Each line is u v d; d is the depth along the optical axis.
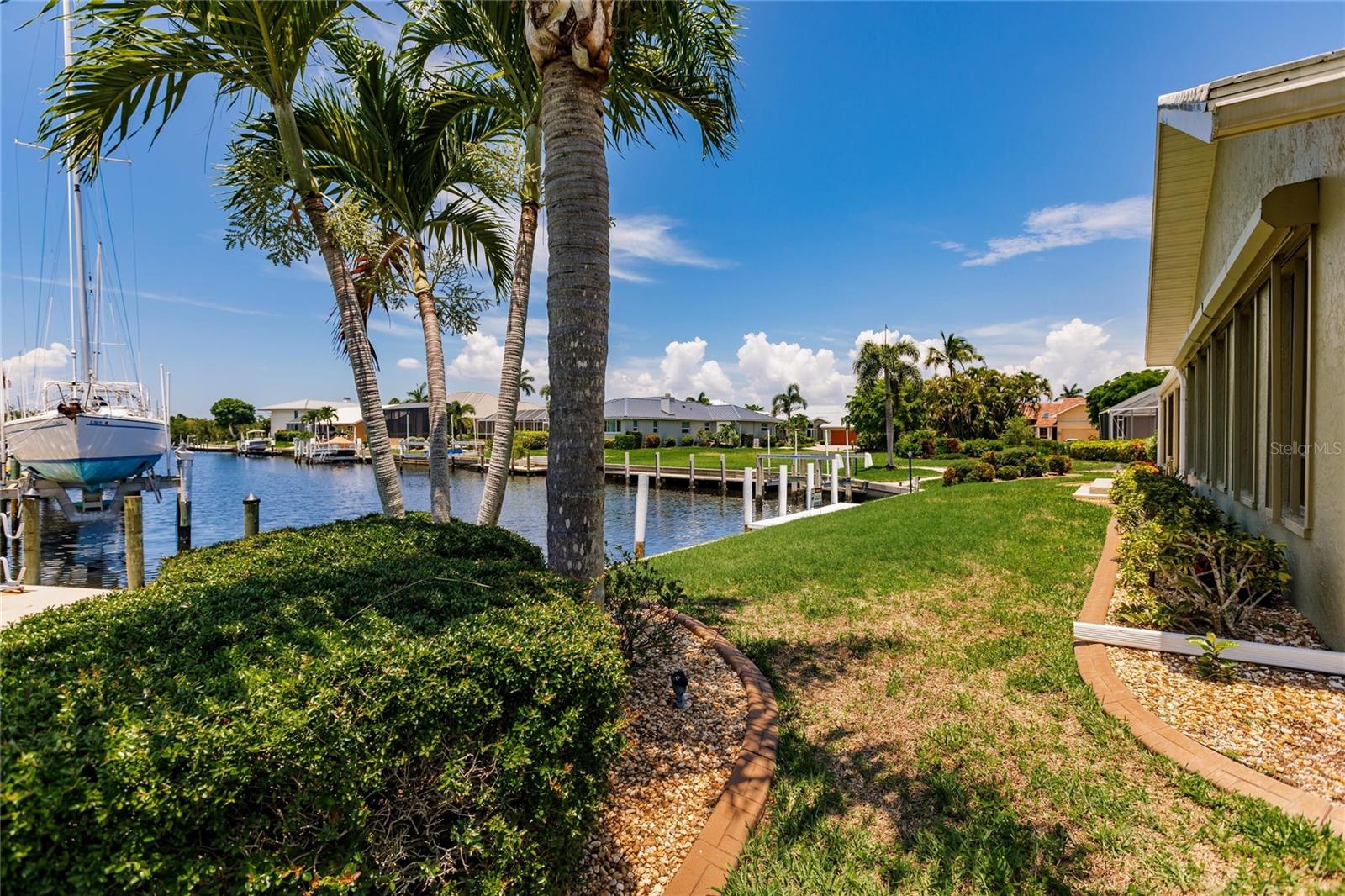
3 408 20.33
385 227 6.70
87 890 1.36
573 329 3.67
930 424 46.34
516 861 1.98
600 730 2.24
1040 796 2.75
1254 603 4.12
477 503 27.39
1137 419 34.56
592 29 3.50
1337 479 3.81
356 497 29.50
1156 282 8.29
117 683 1.77
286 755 1.62
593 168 3.67
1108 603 5.09
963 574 6.49
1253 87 3.05
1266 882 2.13
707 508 26.05
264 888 1.58
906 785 2.91
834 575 6.87
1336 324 3.80
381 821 1.86
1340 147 3.69
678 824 2.70
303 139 5.86
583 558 3.70
